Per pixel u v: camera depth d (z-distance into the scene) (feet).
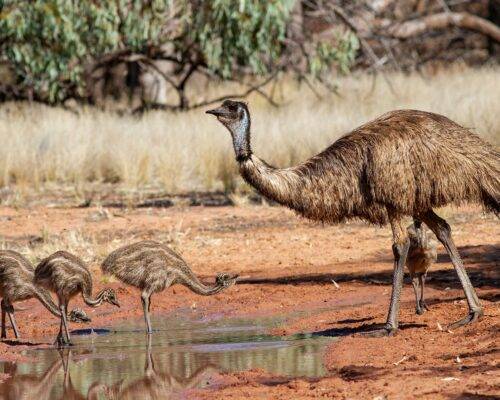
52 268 73.67
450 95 204.95
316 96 235.20
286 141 170.30
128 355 69.36
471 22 257.34
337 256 108.27
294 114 199.72
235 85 253.65
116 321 82.74
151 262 77.20
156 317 83.66
